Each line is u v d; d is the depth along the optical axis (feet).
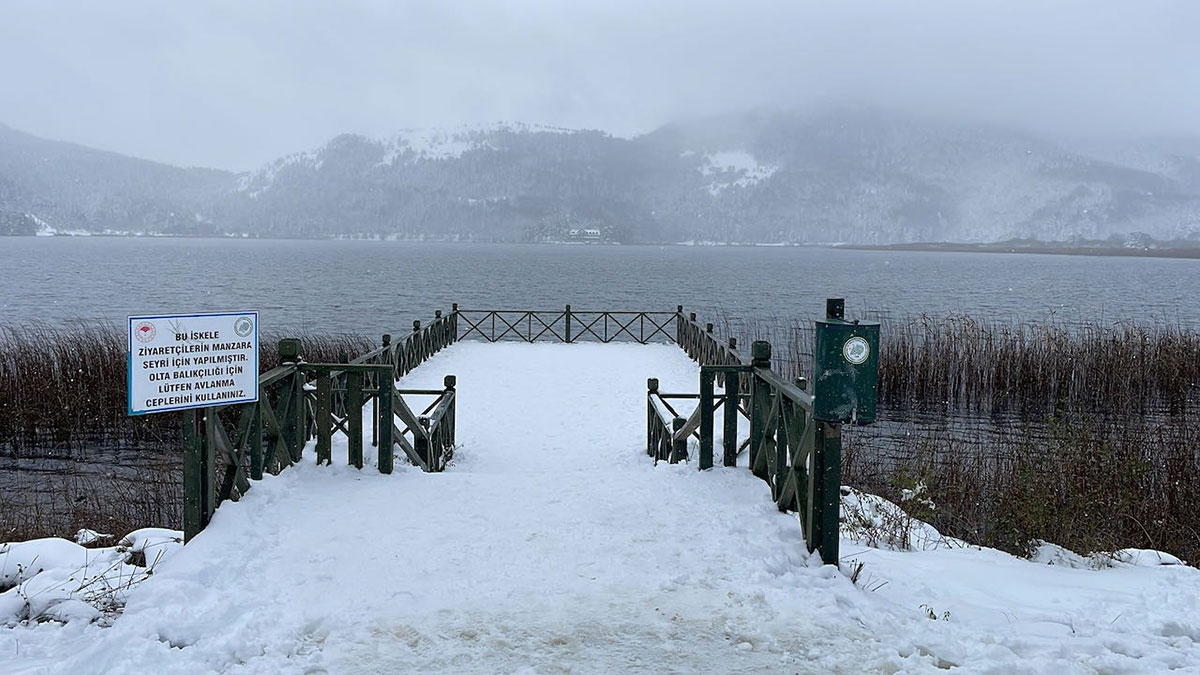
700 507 19.25
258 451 19.93
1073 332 123.85
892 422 65.57
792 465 17.71
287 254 558.15
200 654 11.97
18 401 55.16
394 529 17.61
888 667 11.97
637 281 290.76
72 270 309.83
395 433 24.35
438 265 403.75
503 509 19.10
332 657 12.07
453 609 13.75
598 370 56.95
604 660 12.13
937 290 250.78
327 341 91.15
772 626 13.23
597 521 18.25
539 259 544.21
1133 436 48.06
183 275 286.25
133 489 42.83
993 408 70.44
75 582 14.83
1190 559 27.86
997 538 26.76
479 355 64.03
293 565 15.56
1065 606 15.11
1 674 11.34
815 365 15.43
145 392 15.80
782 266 472.03
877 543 21.70
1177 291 250.78
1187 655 12.63
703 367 22.93
